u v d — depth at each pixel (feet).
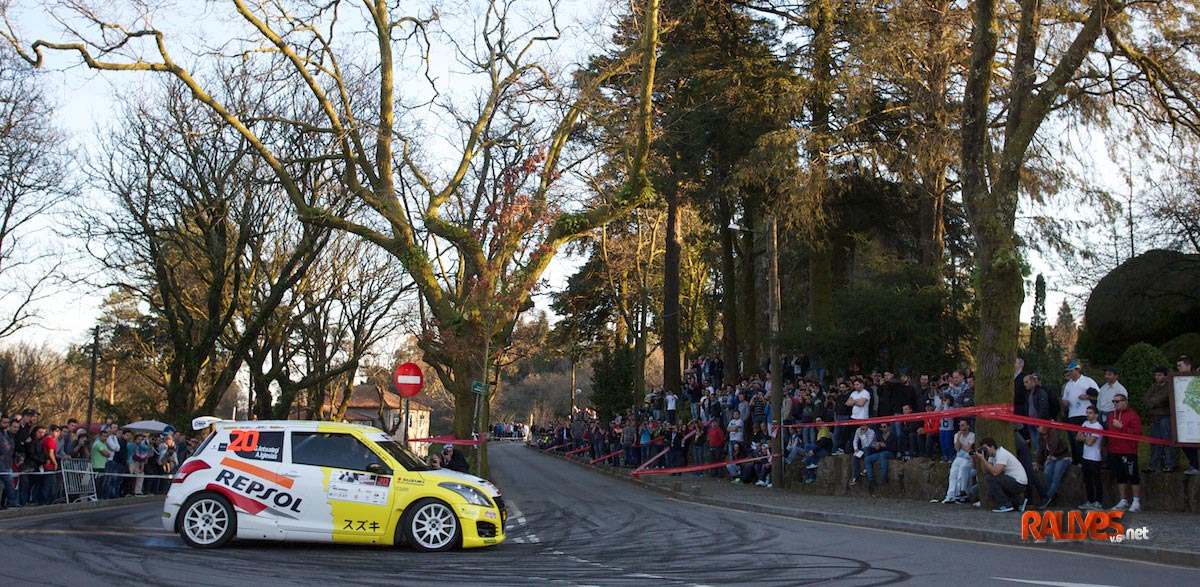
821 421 73.72
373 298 136.05
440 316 76.43
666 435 104.83
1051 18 61.52
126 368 189.47
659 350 274.77
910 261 98.99
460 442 64.75
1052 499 52.75
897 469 64.13
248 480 39.83
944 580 30.30
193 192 119.85
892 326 86.84
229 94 106.83
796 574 32.35
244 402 268.62
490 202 79.41
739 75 91.45
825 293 102.83
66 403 220.02
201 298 143.74
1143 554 35.50
